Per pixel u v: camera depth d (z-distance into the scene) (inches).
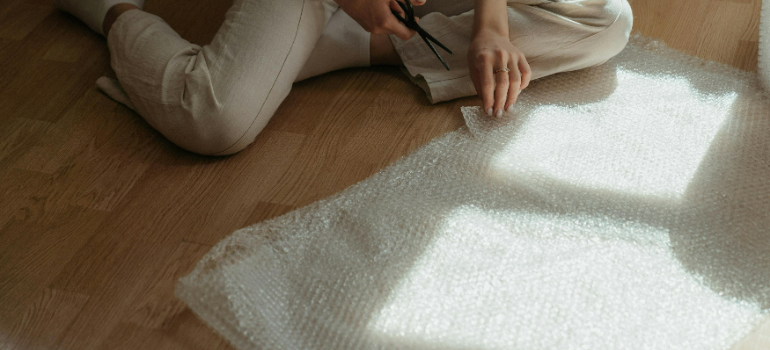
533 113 54.0
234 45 50.7
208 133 49.6
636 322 38.4
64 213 49.0
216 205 48.7
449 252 43.3
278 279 42.5
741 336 37.3
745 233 43.3
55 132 56.3
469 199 46.9
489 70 50.9
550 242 43.4
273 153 52.7
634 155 49.6
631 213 45.1
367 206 46.9
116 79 60.9
